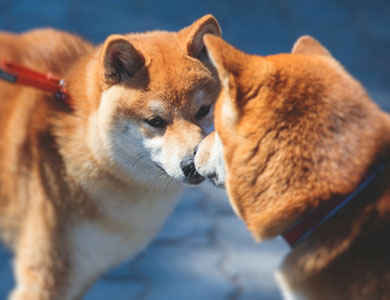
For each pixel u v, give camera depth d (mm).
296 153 4672
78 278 7547
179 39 7566
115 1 17906
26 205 7434
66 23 16188
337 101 4762
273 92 4828
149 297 9117
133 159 7223
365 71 16344
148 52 7238
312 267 4750
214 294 9258
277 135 4738
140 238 7906
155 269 9758
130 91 7047
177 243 10398
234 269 9844
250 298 9219
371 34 18359
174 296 9164
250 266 9945
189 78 7160
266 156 4742
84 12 16969
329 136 4660
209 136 5957
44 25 15914
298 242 4902
